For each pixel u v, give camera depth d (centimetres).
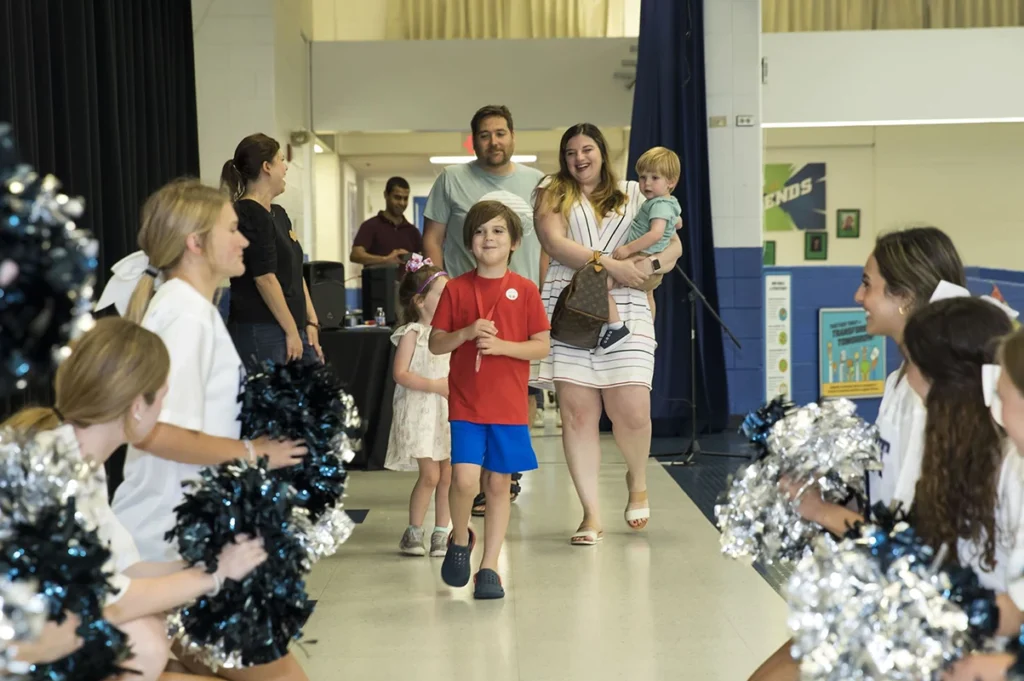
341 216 1205
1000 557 169
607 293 424
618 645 317
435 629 333
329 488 213
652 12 770
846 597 156
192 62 675
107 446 183
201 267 226
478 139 507
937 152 1286
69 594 147
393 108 951
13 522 150
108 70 525
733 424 799
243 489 184
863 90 973
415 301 435
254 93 754
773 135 1290
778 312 809
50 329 122
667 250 435
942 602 155
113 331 181
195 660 213
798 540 195
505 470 365
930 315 175
